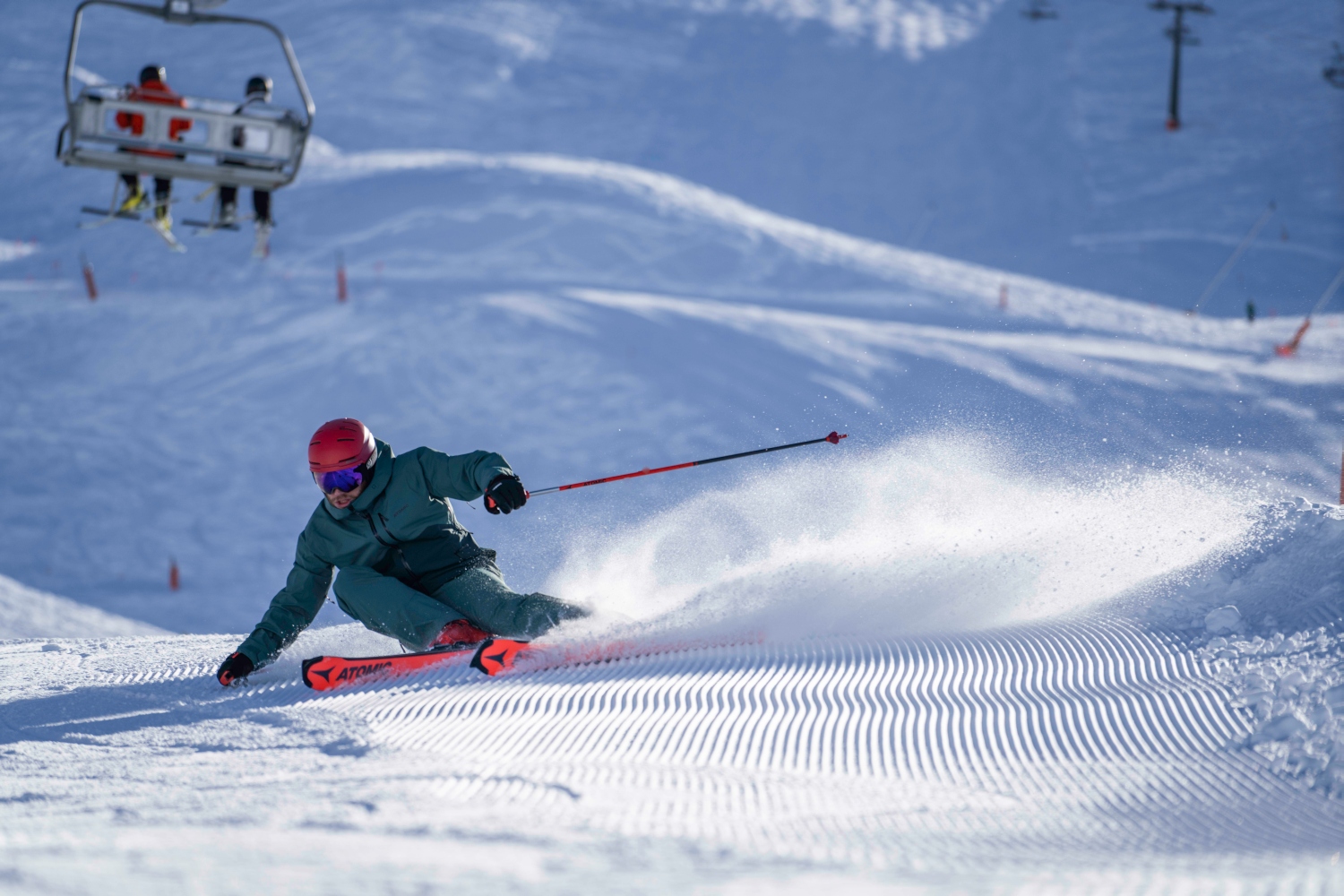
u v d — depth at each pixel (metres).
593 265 119.62
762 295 114.19
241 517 65.88
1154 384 75.62
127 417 78.81
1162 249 172.88
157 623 51.59
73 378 85.62
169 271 114.25
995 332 98.25
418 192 136.88
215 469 71.88
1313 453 62.88
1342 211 183.50
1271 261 168.75
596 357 84.25
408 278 111.69
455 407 77.25
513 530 44.34
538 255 121.00
